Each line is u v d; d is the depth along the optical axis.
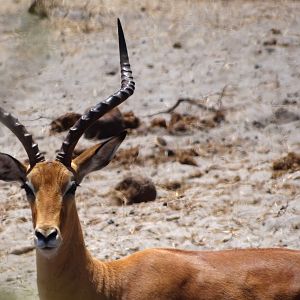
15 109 41.47
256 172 36.25
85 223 32.72
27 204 34.28
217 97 42.22
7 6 46.25
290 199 33.91
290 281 23.64
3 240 31.56
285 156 37.50
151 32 48.44
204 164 37.25
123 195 34.34
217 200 34.03
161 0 51.56
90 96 42.88
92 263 23.83
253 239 31.12
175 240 31.27
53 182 22.94
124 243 31.06
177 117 40.28
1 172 24.08
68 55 45.94
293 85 43.12
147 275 23.86
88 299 23.67
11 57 41.53
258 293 23.61
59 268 23.27
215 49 46.62
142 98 42.44
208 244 30.95
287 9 50.34
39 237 22.08
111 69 45.09
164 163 37.25
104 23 49.16
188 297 23.62
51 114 41.31
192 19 49.62
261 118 40.50
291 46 46.44
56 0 49.22
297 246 30.58
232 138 39.28
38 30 37.16
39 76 43.91
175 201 34.25
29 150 23.78
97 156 24.31
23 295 27.77
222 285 23.67
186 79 44.00
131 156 37.41
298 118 40.56
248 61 45.34
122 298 23.78
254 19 49.25
